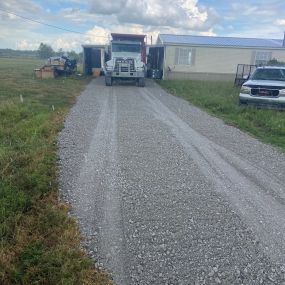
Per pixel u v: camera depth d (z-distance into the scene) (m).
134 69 19.89
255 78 12.46
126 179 5.02
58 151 6.15
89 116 9.65
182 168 5.59
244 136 8.03
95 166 5.50
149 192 4.60
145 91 17.75
